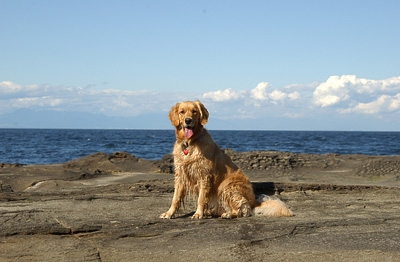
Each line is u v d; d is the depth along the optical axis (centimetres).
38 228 306
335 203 412
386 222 338
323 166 730
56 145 2453
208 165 355
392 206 401
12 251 274
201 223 335
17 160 1402
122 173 702
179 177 360
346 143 2945
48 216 350
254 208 367
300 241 293
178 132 360
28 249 277
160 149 2089
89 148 2139
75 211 369
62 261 260
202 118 356
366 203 412
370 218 349
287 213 359
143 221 334
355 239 297
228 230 315
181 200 363
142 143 2838
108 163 788
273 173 677
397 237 302
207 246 283
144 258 265
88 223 326
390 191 470
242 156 765
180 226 325
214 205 369
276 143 2895
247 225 328
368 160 741
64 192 448
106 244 287
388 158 799
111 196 430
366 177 639
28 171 666
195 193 367
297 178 632
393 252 275
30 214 355
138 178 633
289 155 785
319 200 426
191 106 353
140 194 442
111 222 331
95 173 677
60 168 720
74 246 282
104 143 2781
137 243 289
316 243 290
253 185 472
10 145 2406
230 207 361
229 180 362
